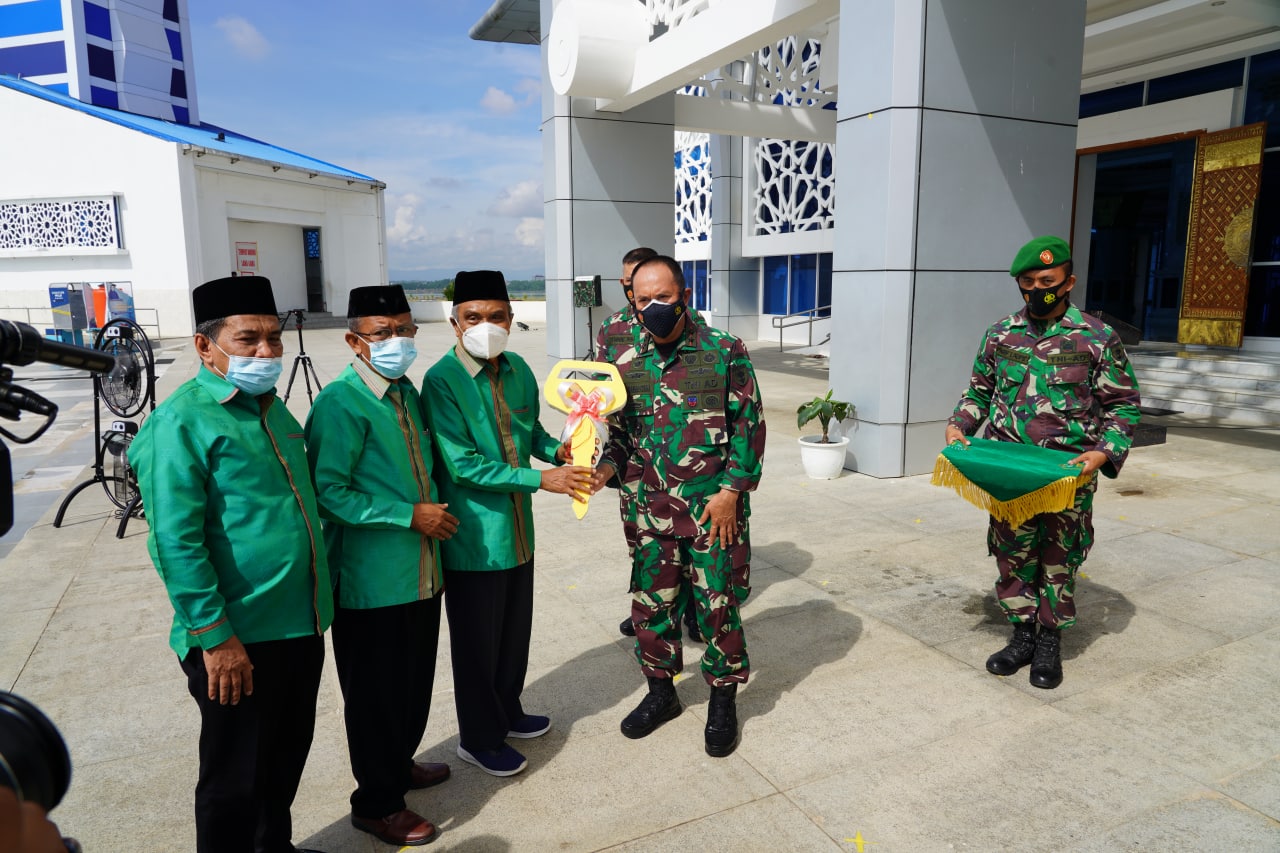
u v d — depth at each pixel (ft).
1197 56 38.37
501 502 9.25
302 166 104.99
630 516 10.43
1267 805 8.68
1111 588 14.76
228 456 6.75
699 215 83.82
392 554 8.16
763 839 8.32
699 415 9.61
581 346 41.86
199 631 6.44
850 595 14.78
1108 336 10.87
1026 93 23.02
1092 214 47.16
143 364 20.03
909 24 21.25
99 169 87.35
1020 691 11.25
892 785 9.18
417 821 8.43
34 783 2.58
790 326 64.13
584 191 40.81
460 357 9.21
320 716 11.06
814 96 48.96
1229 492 20.85
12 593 15.72
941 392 23.45
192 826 8.71
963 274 23.08
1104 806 8.72
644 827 8.56
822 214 65.26
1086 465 10.46
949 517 19.49
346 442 7.95
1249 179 37.76
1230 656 12.09
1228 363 33.37
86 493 24.13
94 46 102.78
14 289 91.20
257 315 6.75
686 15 33.86
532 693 11.50
